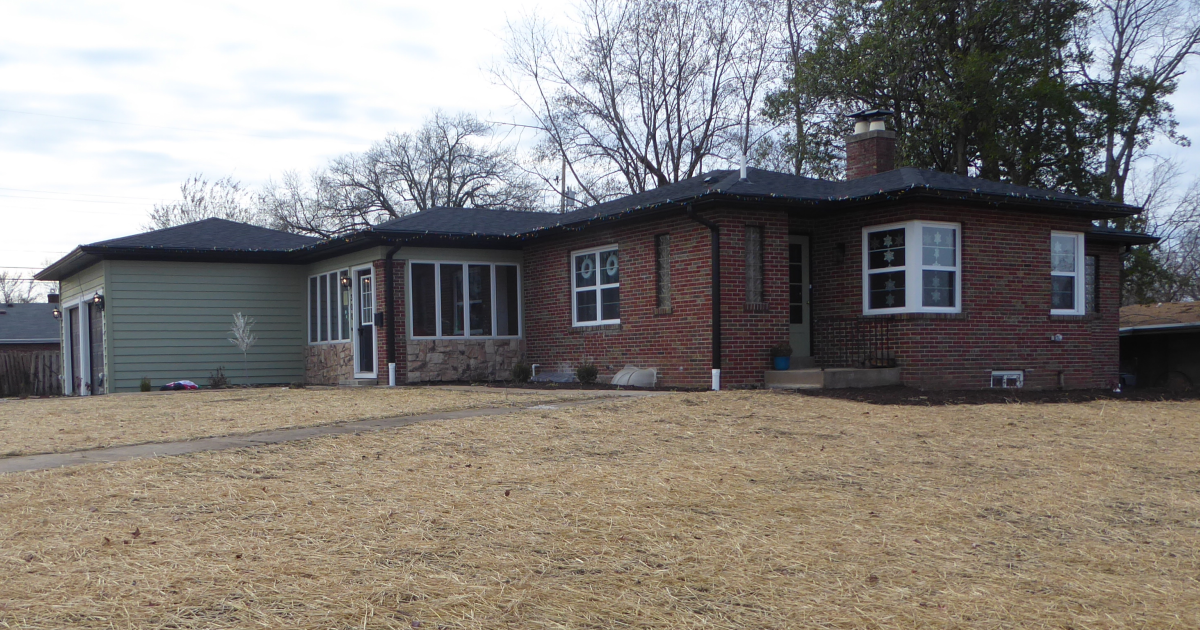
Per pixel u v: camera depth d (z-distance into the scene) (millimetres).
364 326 17938
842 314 15180
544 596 4422
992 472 7914
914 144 25719
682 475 7418
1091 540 5777
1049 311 15445
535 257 18219
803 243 15719
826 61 26062
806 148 27891
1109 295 18391
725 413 10945
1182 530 6082
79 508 6078
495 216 19875
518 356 18406
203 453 8172
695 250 14344
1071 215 15727
